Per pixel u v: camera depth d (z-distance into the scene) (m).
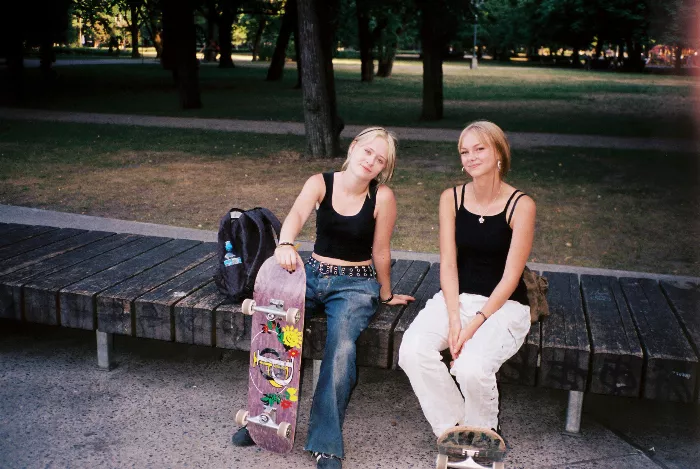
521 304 3.42
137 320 3.85
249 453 3.38
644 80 42.41
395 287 4.23
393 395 4.06
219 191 9.75
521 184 10.66
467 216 3.43
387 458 3.38
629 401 4.00
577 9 54.53
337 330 3.35
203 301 3.81
